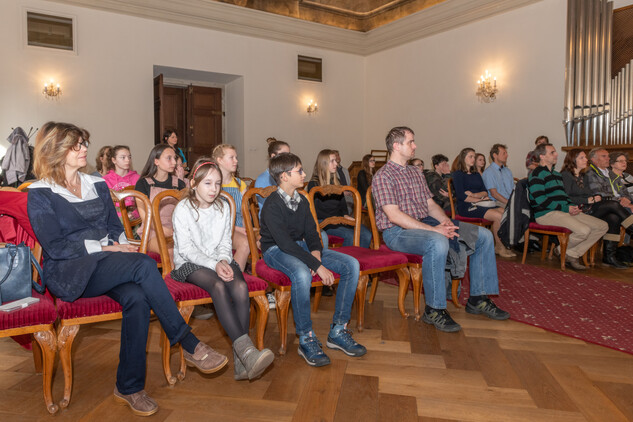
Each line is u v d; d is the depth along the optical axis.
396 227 2.81
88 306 1.72
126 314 1.69
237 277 2.02
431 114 8.15
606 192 4.56
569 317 2.81
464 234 2.79
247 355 1.80
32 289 1.87
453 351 2.30
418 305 2.76
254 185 3.77
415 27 8.16
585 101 5.95
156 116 7.38
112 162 4.05
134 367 1.70
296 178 2.29
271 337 2.48
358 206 2.85
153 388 1.91
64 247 1.76
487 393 1.86
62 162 1.83
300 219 2.37
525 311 2.93
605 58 5.75
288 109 8.64
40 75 6.45
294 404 1.77
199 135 8.75
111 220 2.02
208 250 2.12
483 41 7.20
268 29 8.18
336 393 1.86
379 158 9.16
